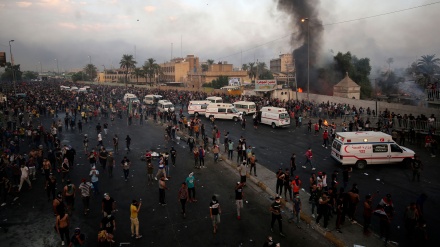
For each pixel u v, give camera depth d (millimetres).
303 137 28672
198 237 11469
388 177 17516
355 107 38125
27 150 24734
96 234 11703
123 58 106500
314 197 12883
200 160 20266
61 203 10930
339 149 19078
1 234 11766
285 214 13445
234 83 67562
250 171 18359
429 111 29703
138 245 10922
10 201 14836
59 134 30719
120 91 75812
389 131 27734
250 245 10883
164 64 124812
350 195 12305
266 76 101438
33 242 11211
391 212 10883
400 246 10602
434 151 22266
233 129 33000
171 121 34688
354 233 11500
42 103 46562
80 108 45531
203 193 15859
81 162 21406
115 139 23891
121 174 18906
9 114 41250
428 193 15102
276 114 32906
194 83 96500
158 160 21797
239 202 12797
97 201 14789
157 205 14352
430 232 11492
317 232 11891
